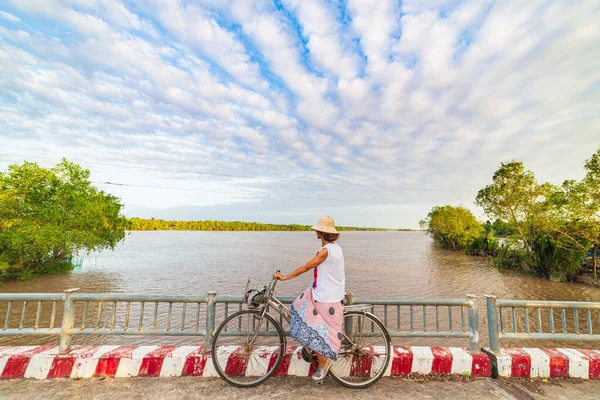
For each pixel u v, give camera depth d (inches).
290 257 2127.2
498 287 1082.1
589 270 1211.2
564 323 140.6
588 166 989.2
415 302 140.4
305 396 115.6
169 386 122.3
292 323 120.6
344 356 129.1
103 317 694.5
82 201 1393.9
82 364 129.5
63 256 1445.6
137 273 1405.0
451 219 2464.3
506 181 1295.5
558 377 132.5
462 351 140.1
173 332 138.1
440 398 116.5
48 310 784.9
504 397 117.6
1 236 1179.9
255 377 129.0
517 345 534.9
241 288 1066.7
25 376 127.7
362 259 2010.3
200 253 2453.2
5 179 1279.5
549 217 1186.6
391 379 129.8
